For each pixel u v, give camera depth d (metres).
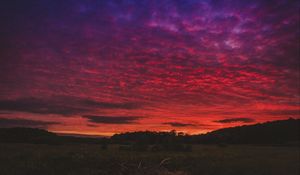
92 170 29.08
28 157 36.31
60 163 32.06
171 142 63.75
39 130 89.12
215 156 46.38
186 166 33.44
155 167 30.52
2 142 73.56
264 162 38.28
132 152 52.38
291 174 29.67
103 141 63.91
